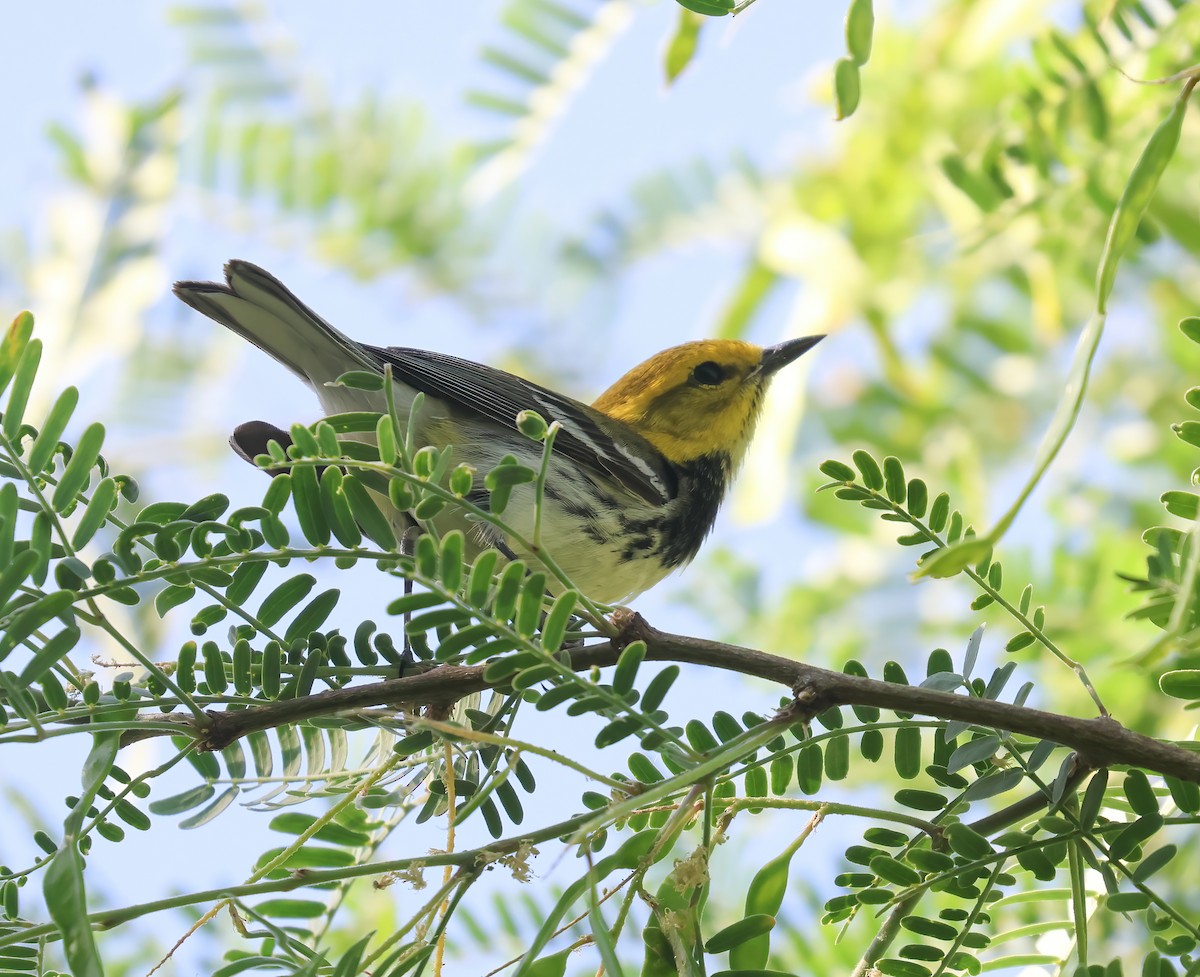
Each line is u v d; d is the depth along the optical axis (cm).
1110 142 699
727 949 469
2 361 460
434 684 537
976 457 955
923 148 934
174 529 472
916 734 521
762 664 529
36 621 436
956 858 478
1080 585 797
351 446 488
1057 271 889
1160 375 924
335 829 587
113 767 529
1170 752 467
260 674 525
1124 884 488
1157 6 670
